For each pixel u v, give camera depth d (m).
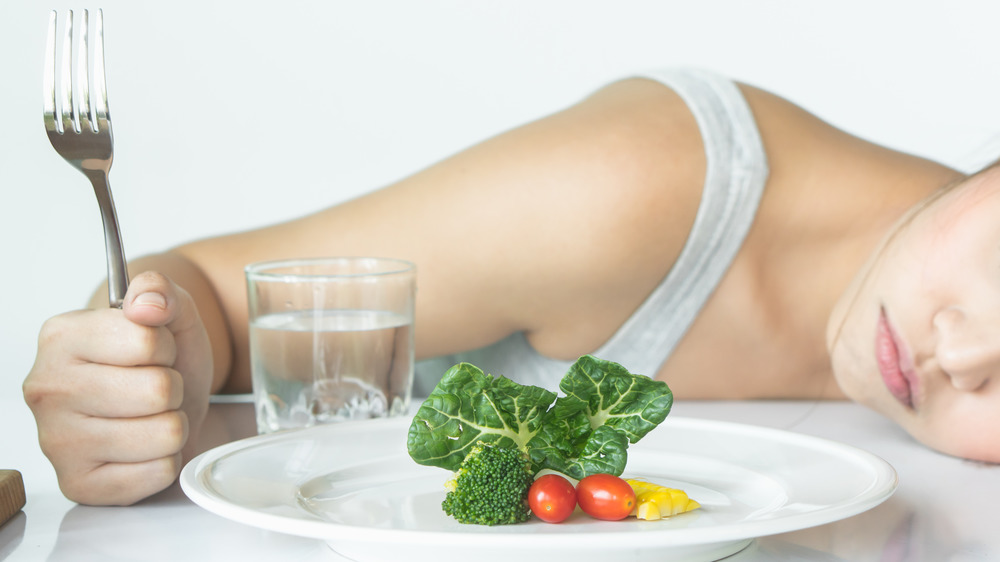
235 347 1.19
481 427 0.65
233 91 2.18
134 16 2.12
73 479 0.70
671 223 1.26
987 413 0.87
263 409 0.84
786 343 1.34
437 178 1.28
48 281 2.21
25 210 2.18
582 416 0.67
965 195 0.93
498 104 2.24
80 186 2.19
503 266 1.25
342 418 0.83
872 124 2.18
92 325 0.69
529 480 0.60
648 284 1.30
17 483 0.68
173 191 2.20
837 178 1.30
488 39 2.22
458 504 0.59
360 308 0.83
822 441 0.73
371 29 2.20
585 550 0.51
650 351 1.35
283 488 0.64
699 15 2.20
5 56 2.11
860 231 1.30
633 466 0.73
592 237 1.24
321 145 2.22
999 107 2.10
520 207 1.24
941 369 0.90
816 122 1.40
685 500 0.62
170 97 2.17
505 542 0.49
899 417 0.97
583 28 2.22
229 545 0.62
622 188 1.24
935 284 0.91
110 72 2.13
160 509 0.70
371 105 2.22
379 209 1.27
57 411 0.69
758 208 1.29
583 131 1.28
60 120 0.71
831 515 0.52
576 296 1.28
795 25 2.17
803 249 1.32
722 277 1.31
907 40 2.13
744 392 1.38
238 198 2.22
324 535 0.50
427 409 0.64
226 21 2.16
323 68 2.20
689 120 1.30
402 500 0.65
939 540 0.64
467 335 1.30
